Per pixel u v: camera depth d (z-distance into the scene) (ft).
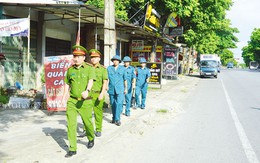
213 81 92.48
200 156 17.97
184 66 138.00
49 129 22.89
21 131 22.11
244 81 94.68
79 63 17.13
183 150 19.12
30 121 25.46
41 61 46.06
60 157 16.61
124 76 25.40
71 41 55.88
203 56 115.03
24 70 43.14
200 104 40.50
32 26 44.42
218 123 27.81
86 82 17.19
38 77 45.78
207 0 85.61
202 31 93.91
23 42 42.73
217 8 88.99
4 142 19.17
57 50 52.19
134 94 35.01
